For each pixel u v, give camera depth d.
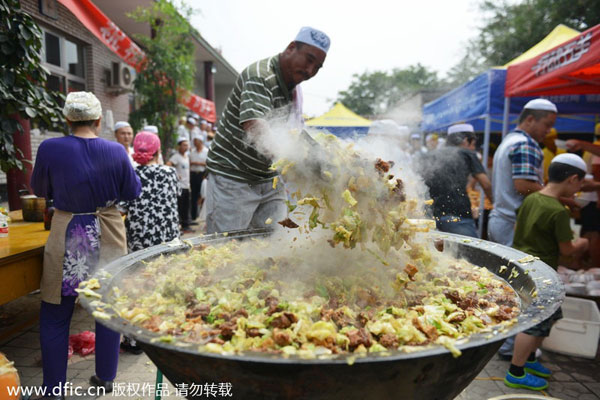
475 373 1.26
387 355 0.97
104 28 5.31
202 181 8.03
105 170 2.29
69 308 2.35
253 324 1.23
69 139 2.26
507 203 3.29
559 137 7.06
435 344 1.07
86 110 2.27
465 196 3.65
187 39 8.52
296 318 1.23
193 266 1.85
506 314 1.35
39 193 2.32
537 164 3.10
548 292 1.34
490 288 1.67
